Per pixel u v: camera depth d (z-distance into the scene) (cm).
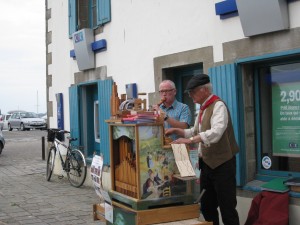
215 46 536
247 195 497
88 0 848
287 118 489
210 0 541
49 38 998
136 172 373
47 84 1017
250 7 469
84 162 798
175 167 384
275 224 429
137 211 368
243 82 510
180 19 590
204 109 407
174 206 385
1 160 1307
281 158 496
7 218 601
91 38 804
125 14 710
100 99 771
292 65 481
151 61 652
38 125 3284
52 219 595
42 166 1148
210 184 430
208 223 381
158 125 379
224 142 407
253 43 487
